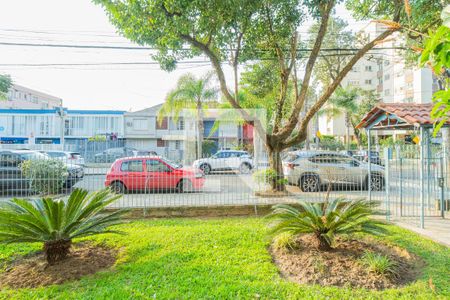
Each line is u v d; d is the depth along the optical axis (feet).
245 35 34.60
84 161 37.76
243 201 28.32
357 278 13.62
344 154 38.27
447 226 22.15
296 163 37.29
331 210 18.07
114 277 13.93
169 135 92.63
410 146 39.93
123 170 34.55
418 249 17.04
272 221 23.29
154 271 14.40
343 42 75.05
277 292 12.26
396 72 131.23
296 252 16.76
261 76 52.29
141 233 20.39
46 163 29.81
